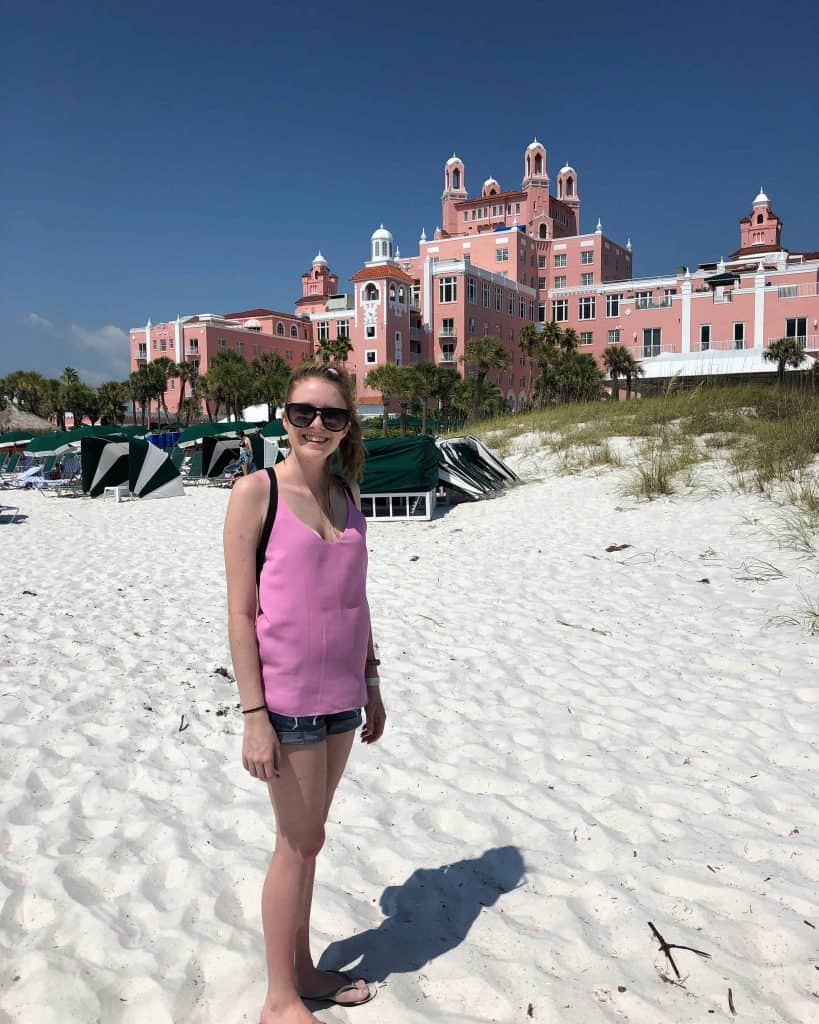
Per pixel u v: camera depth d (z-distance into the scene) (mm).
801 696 4730
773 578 7266
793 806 3480
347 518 2268
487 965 2484
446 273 68062
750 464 12141
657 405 18953
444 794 3654
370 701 2510
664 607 6793
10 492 24391
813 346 49312
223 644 6148
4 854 3133
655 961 2500
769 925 2654
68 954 2539
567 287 76625
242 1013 2295
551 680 5184
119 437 23156
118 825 3369
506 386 73062
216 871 3012
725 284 55219
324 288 92875
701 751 4082
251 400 58969
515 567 8734
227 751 4184
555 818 3441
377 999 2342
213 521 14938
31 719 4547
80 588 8375
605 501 12117
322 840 2232
